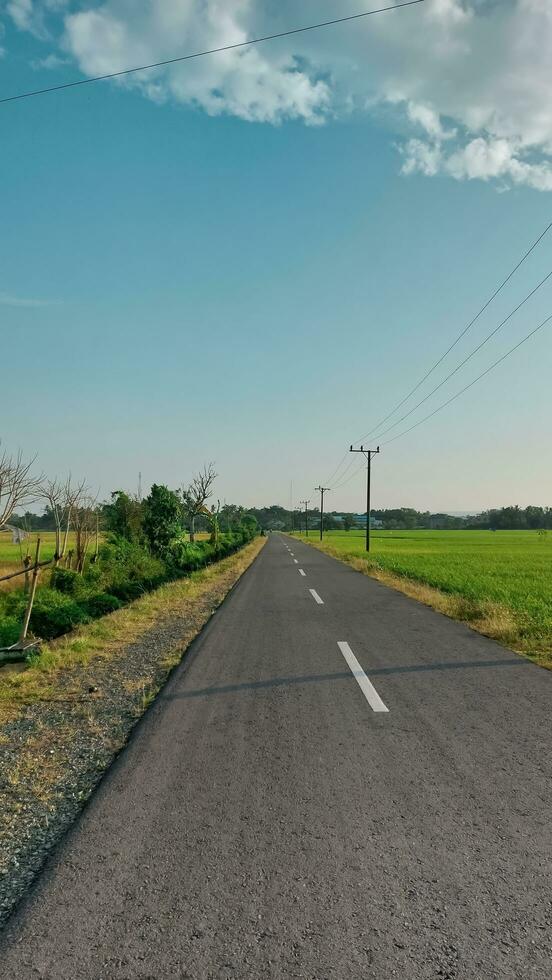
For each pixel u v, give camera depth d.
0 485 9.52
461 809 3.80
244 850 3.31
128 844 3.38
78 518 15.13
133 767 4.54
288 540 90.88
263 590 17.94
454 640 9.83
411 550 52.19
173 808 3.84
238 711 5.96
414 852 3.27
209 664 8.09
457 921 2.68
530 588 17.97
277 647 9.27
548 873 3.07
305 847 3.33
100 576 15.21
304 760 4.65
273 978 2.35
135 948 2.53
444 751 4.82
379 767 4.50
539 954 2.47
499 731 5.31
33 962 2.45
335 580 21.52
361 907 2.78
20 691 6.89
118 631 10.66
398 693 6.60
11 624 9.63
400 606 14.25
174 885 2.97
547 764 4.54
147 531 23.34
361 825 3.59
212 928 2.65
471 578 21.86
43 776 4.48
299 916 2.72
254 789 4.12
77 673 7.77
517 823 3.61
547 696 6.46
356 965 2.41
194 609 13.95
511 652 8.85
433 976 2.35
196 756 4.75
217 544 39.34
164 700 6.39
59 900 2.87
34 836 3.56
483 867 3.12
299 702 6.27
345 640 9.85
